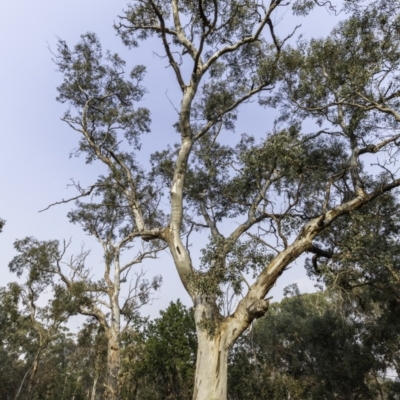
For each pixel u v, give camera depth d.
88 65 19.09
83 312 24.16
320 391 29.27
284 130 12.94
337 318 28.52
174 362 23.83
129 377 24.00
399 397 28.88
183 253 12.07
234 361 24.12
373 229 15.00
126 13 15.77
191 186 17.34
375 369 26.45
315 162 15.84
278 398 25.28
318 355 30.44
